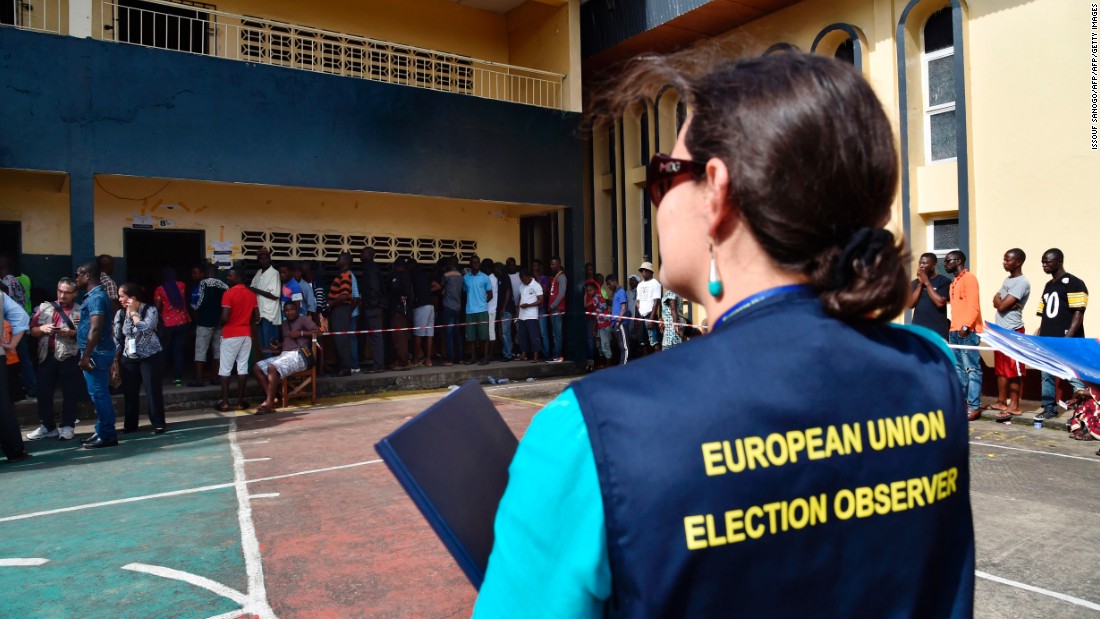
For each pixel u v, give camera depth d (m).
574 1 13.16
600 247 14.81
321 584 3.72
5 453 6.71
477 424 1.21
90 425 8.60
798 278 0.90
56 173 9.38
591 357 13.38
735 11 11.60
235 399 9.88
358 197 12.91
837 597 0.79
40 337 7.83
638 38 12.71
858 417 0.82
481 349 13.84
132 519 4.80
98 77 9.15
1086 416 6.86
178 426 8.35
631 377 0.81
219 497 5.31
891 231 0.94
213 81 9.91
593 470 0.76
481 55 14.37
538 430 0.81
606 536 0.75
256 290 10.62
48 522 4.75
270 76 10.33
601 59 13.80
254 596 3.57
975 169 9.29
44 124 8.82
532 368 12.53
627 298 13.22
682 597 0.74
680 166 0.94
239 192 11.78
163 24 11.38
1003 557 3.98
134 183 10.89
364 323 12.80
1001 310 8.14
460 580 3.76
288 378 10.02
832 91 0.88
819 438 0.80
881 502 0.82
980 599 3.46
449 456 1.08
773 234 0.86
